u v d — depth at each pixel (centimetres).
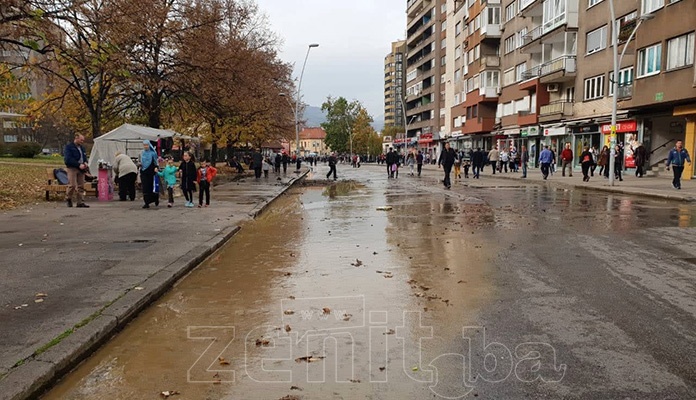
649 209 1396
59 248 831
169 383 382
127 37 1691
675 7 2344
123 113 3131
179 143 3203
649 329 479
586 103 3484
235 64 2623
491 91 5156
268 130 4397
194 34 2459
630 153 2933
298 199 1912
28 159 4109
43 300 538
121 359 426
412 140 9456
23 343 420
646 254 802
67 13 1348
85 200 1612
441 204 1588
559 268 716
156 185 1472
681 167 1914
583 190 2105
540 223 1145
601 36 3288
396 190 2220
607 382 376
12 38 1371
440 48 8538
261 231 1105
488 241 932
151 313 543
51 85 2598
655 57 2498
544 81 3894
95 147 1938
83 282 614
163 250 819
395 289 623
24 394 347
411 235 1015
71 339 429
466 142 6288
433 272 706
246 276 700
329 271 722
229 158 4697
